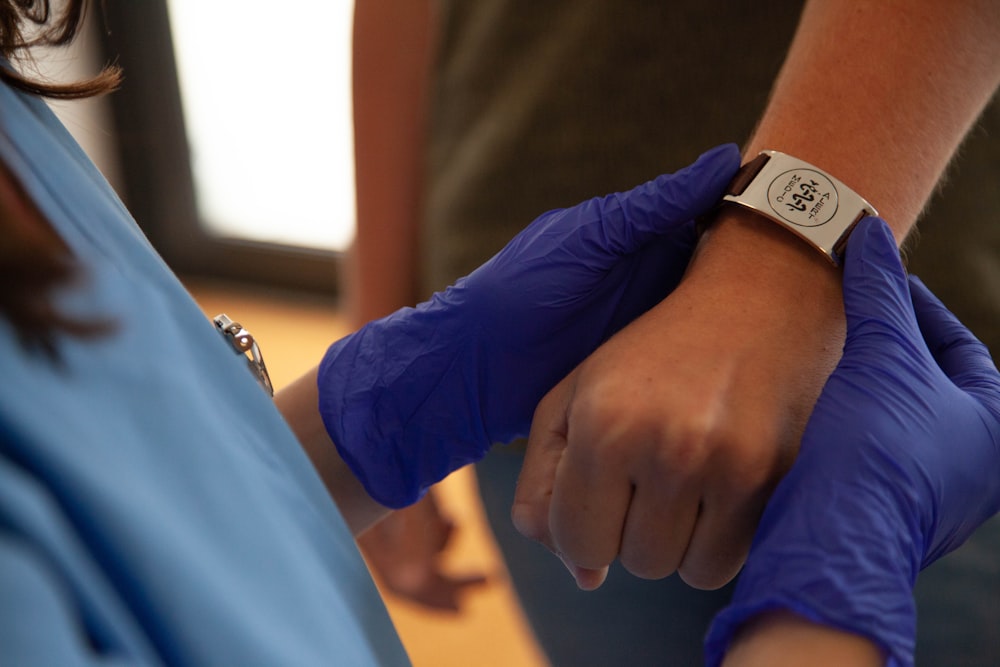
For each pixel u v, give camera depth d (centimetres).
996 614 67
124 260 34
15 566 18
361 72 89
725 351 47
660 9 67
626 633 81
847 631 36
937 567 67
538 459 51
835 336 49
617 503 46
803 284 50
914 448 42
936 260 68
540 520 50
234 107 224
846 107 53
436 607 108
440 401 60
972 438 46
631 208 56
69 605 19
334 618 31
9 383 22
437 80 83
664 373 46
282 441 37
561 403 50
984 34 52
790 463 45
